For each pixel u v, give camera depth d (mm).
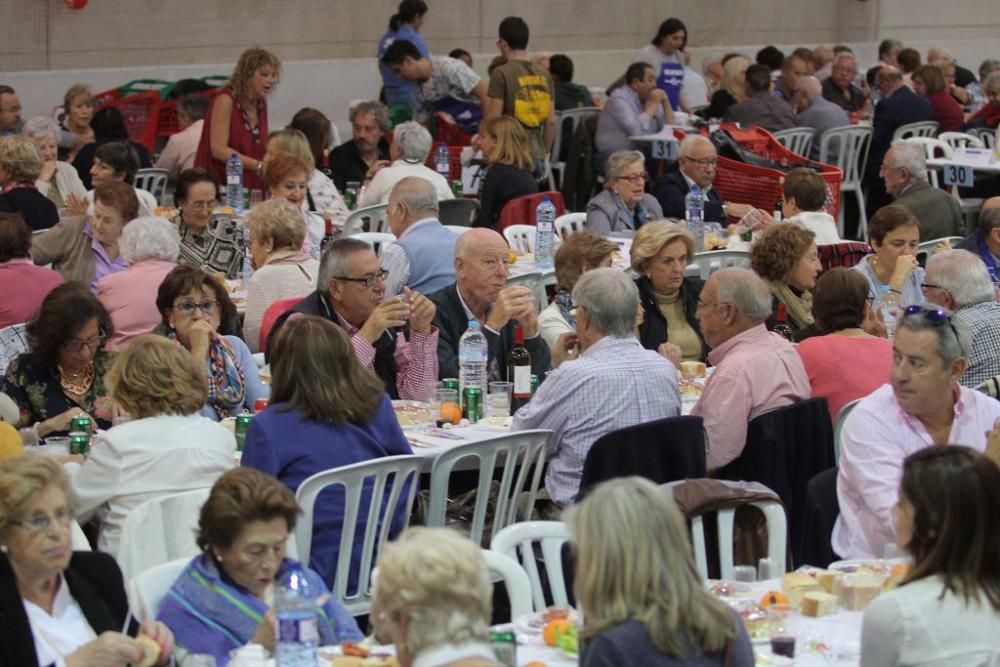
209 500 4938
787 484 7258
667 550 3977
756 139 16281
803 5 25156
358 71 21297
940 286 8242
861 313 7996
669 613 3922
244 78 14828
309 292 9977
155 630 4754
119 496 6246
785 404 7508
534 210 13703
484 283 8414
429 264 10703
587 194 18250
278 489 4965
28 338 7629
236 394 7859
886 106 18188
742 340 7605
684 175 13867
